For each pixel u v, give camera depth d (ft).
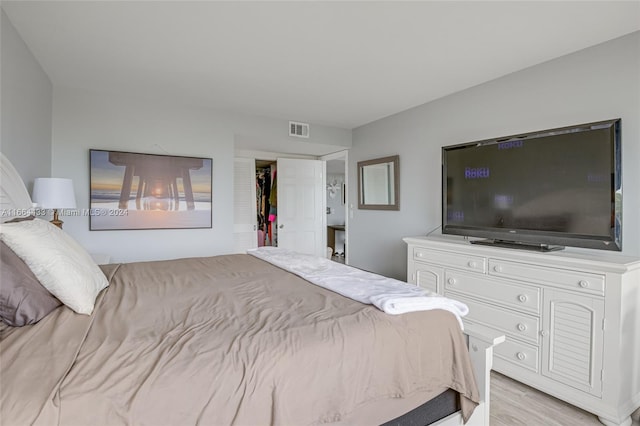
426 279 9.39
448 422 4.34
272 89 10.04
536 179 7.39
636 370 6.09
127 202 10.54
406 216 12.23
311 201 17.24
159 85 9.70
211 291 5.21
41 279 3.91
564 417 6.00
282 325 3.78
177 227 11.31
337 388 3.33
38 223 4.65
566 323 6.37
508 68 8.51
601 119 7.11
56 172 9.62
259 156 16.39
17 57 6.66
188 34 6.83
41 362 2.80
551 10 5.92
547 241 7.20
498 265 7.54
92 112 10.10
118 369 2.77
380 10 5.95
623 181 6.77
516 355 7.16
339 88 9.98
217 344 3.25
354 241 15.01
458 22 6.34
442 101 10.78
